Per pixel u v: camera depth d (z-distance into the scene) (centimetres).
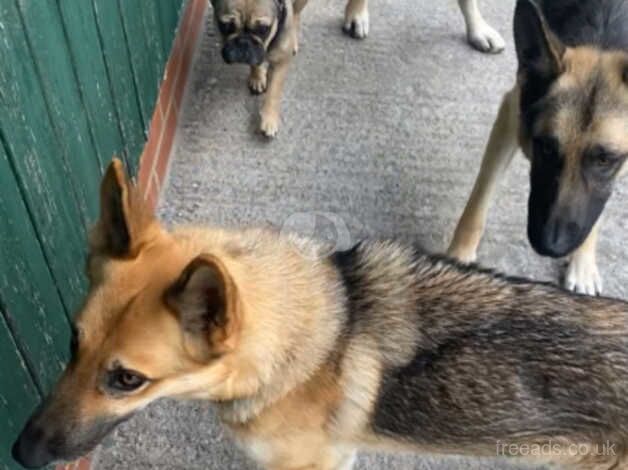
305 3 135
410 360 77
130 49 106
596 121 94
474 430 78
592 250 116
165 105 126
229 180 128
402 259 80
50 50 81
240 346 70
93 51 93
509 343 75
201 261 61
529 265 121
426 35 150
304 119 136
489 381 75
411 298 78
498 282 78
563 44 101
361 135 135
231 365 70
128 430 100
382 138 135
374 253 81
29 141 77
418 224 125
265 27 122
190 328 65
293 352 74
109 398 67
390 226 124
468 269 80
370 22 152
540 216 100
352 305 78
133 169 110
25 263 77
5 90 72
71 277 89
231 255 73
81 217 92
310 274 77
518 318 76
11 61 73
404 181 129
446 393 76
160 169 125
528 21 97
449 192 129
